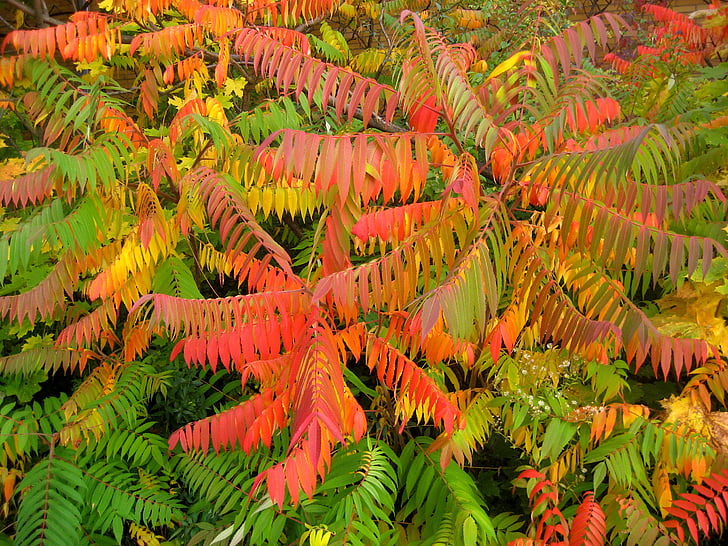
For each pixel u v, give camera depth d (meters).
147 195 2.05
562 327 1.58
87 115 1.89
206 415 2.76
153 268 2.19
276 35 1.99
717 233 1.99
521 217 2.59
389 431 2.55
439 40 1.53
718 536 2.17
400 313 1.67
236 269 2.23
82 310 2.61
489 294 1.44
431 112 1.60
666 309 2.31
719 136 2.08
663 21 2.65
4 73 1.90
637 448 2.04
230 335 1.57
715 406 2.30
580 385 2.30
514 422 2.12
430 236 1.49
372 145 1.36
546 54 1.59
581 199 1.53
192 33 2.17
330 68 1.50
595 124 1.80
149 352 2.86
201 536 2.27
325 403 1.34
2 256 1.76
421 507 2.23
